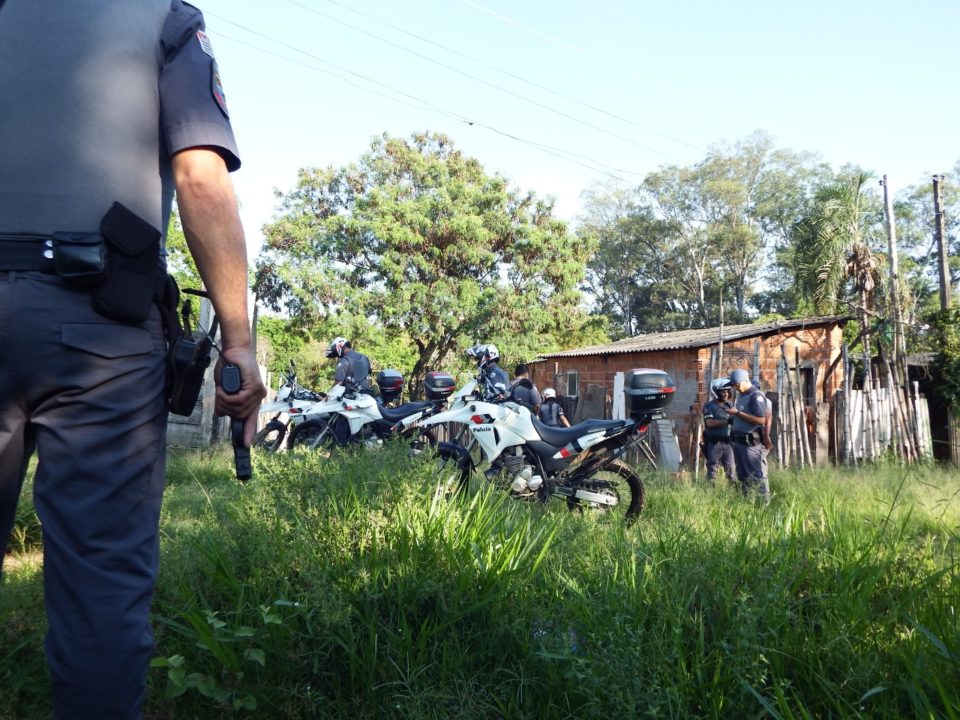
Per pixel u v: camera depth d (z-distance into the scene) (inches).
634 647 101.0
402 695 97.3
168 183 74.2
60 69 66.7
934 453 639.8
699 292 2386.8
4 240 62.9
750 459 358.6
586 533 155.1
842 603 115.0
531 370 1080.8
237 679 99.7
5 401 63.5
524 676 104.6
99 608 63.5
